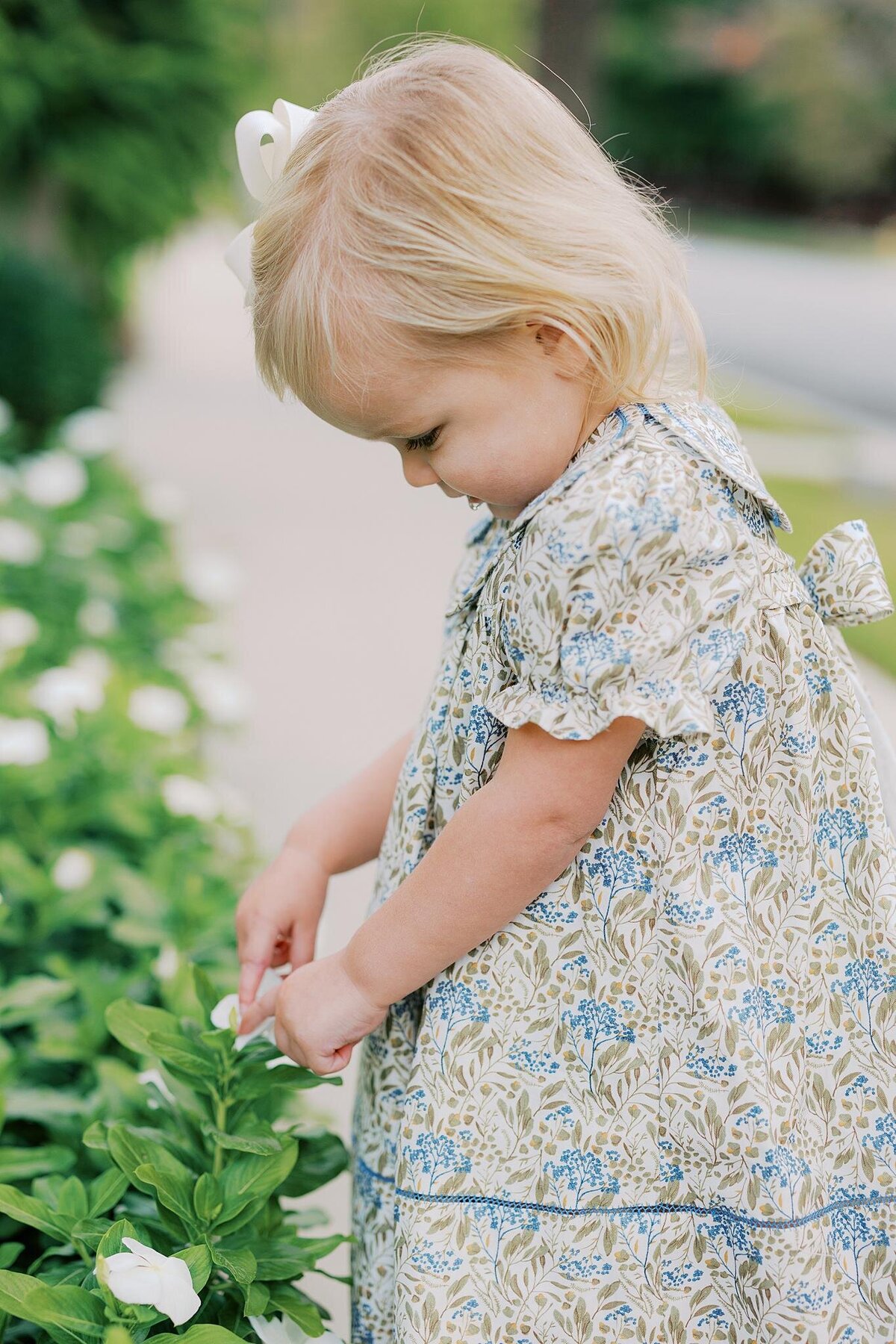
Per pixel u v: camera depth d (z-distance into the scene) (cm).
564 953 112
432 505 696
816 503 695
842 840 117
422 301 101
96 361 673
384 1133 124
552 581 101
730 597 104
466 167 102
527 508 107
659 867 110
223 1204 119
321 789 340
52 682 242
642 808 110
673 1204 113
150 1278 101
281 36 1989
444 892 107
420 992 123
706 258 2264
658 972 111
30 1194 141
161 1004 171
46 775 220
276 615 489
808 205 3303
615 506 100
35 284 652
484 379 104
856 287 1912
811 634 116
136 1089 147
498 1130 114
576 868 112
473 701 113
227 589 351
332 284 102
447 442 107
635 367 108
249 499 680
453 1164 113
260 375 116
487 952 113
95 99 763
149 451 787
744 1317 113
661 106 3219
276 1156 122
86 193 826
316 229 104
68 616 333
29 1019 170
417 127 103
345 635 469
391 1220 123
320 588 527
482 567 123
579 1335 114
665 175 3306
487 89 106
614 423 109
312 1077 125
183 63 779
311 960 139
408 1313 112
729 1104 109
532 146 105
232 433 868
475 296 100
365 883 282
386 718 394
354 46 2539
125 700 253
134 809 221
